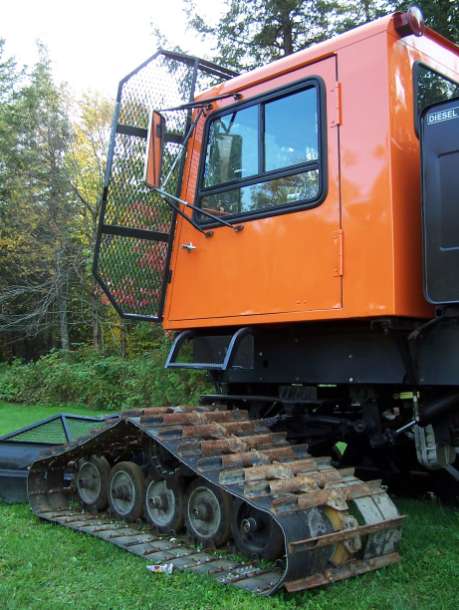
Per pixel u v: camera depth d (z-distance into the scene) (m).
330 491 3.89
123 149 5.29
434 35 4.81
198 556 4.27
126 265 5.33
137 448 5.23
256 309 4.72
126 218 5.31
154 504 4.83
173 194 5.42
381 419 4.96
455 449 5.07
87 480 5.49
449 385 4.36
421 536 4.73
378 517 4.00
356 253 4.21
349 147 4.35
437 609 3.45
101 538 4.73
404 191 4.20
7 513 5.65
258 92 4.98
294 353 4.92
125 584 3.85
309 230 4.46
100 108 20.77
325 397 5.32
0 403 18.48
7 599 3.63
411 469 6.02
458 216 3.88
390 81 4.26
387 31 4.30
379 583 3.80
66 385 17.42
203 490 4.49
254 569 3.95
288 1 14.14
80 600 3.64
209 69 5.89
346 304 4.22
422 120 4.08
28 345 27.89
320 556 3.69
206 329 5.29
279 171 4.73
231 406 5.69
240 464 4.18
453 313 3.99
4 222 21.70
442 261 3.93
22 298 23.58
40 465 5.56
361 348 4.55
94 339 21.16
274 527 3.96
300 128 4.66
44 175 21.06
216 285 5.02
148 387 14.29
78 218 21.19
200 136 5.37
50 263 21.22
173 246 5.45
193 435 4.50
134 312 5.35
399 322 4.21
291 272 4.53
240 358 4.99
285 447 4.47
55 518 5.26
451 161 3.94
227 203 5.06
